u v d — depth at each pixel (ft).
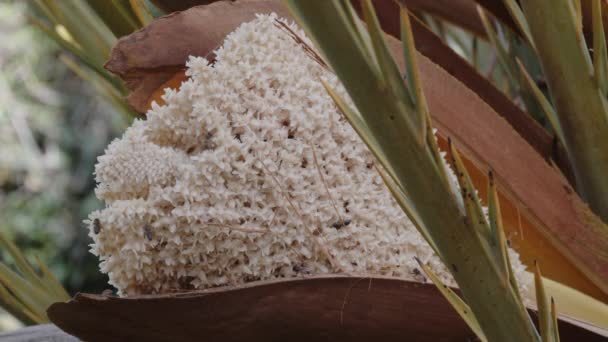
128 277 2.36
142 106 2.88
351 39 1.94
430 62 2.74
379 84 1.95
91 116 12.87
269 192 2.37
